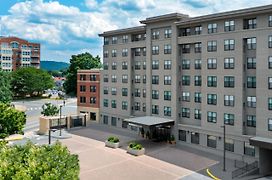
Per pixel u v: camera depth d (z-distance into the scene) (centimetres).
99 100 7625
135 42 6569
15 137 6072
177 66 5612
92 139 6016
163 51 5850
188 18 5625
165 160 4606
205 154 4897
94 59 15900
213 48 5012
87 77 7862
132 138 6075
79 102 8081
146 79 6206
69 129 7019
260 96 4412
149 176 3938
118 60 7031
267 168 4281
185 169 4203
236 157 4662
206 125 5150
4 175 1692
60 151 2194
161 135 5938
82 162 4519
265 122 4362
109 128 7100
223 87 4884
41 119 6706
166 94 5825
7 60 16562
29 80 13912
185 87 5588
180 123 5662
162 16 5709
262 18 4438
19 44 17062
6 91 8662
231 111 4788
